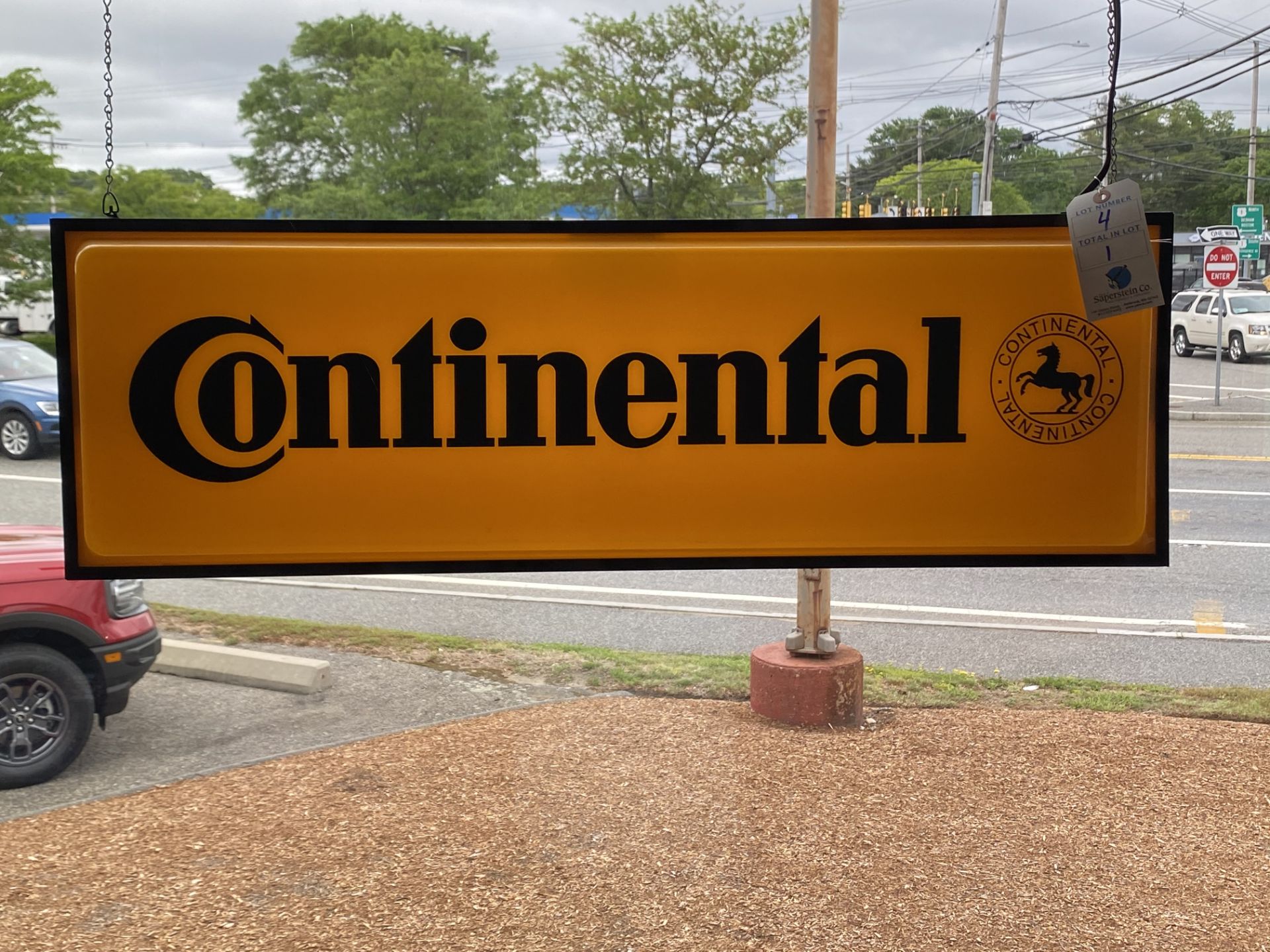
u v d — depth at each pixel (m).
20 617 5.33
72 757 5.40
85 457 4.16
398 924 3.85
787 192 29.20
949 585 10.00
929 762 5.36
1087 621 8.67
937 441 4.38
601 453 4.34
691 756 5.42
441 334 4.26
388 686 6.74
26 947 3.70
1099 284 4.06
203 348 4.18
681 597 9.52
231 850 4.44
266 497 4.24
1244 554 11.12
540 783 5.10
